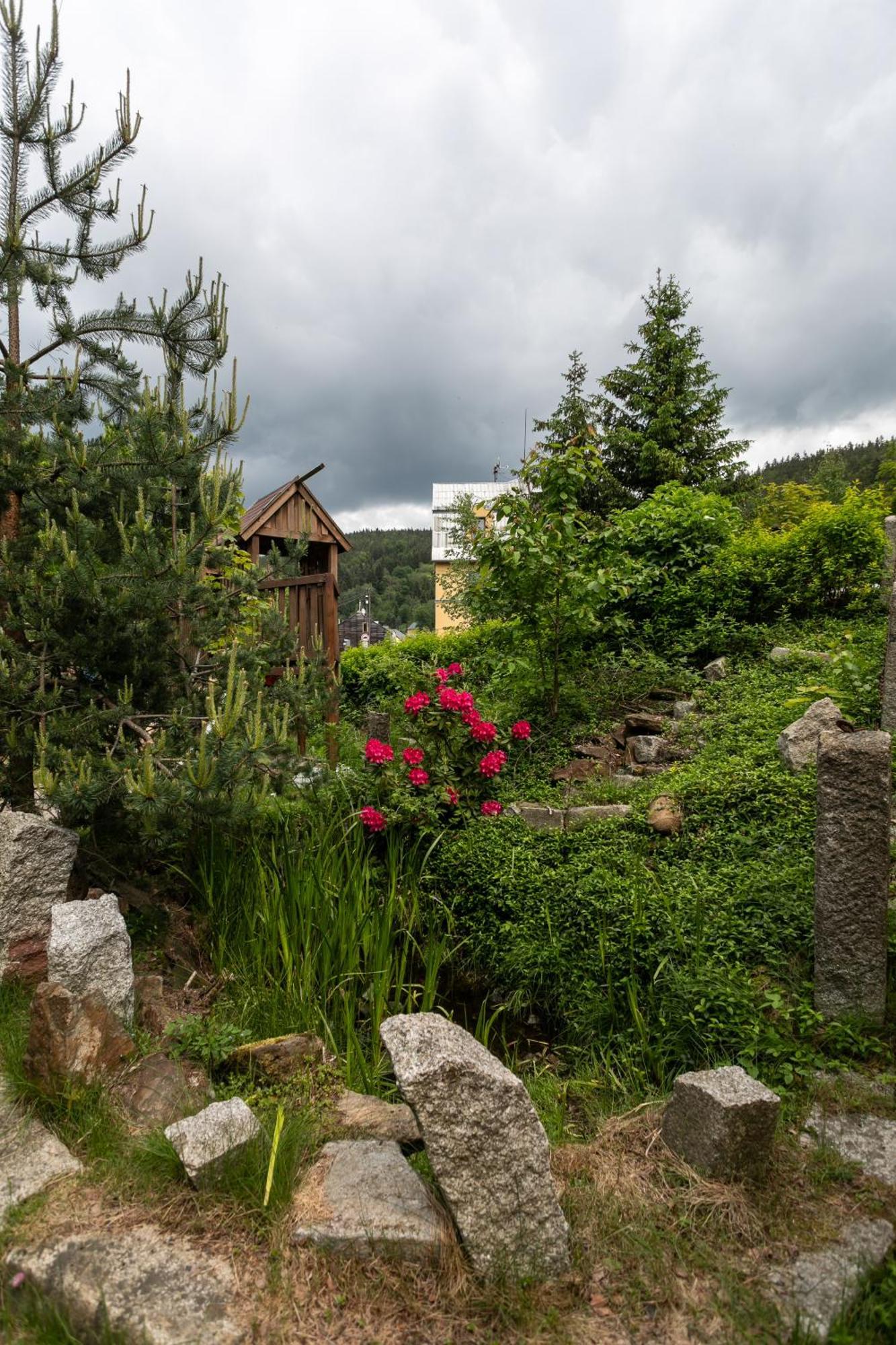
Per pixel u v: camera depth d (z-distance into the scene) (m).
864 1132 2.53
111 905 3.05
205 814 3.54
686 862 4.30
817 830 3.09
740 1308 1.88
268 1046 2.99
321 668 5.30
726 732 6.25
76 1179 2.25
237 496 4.49
